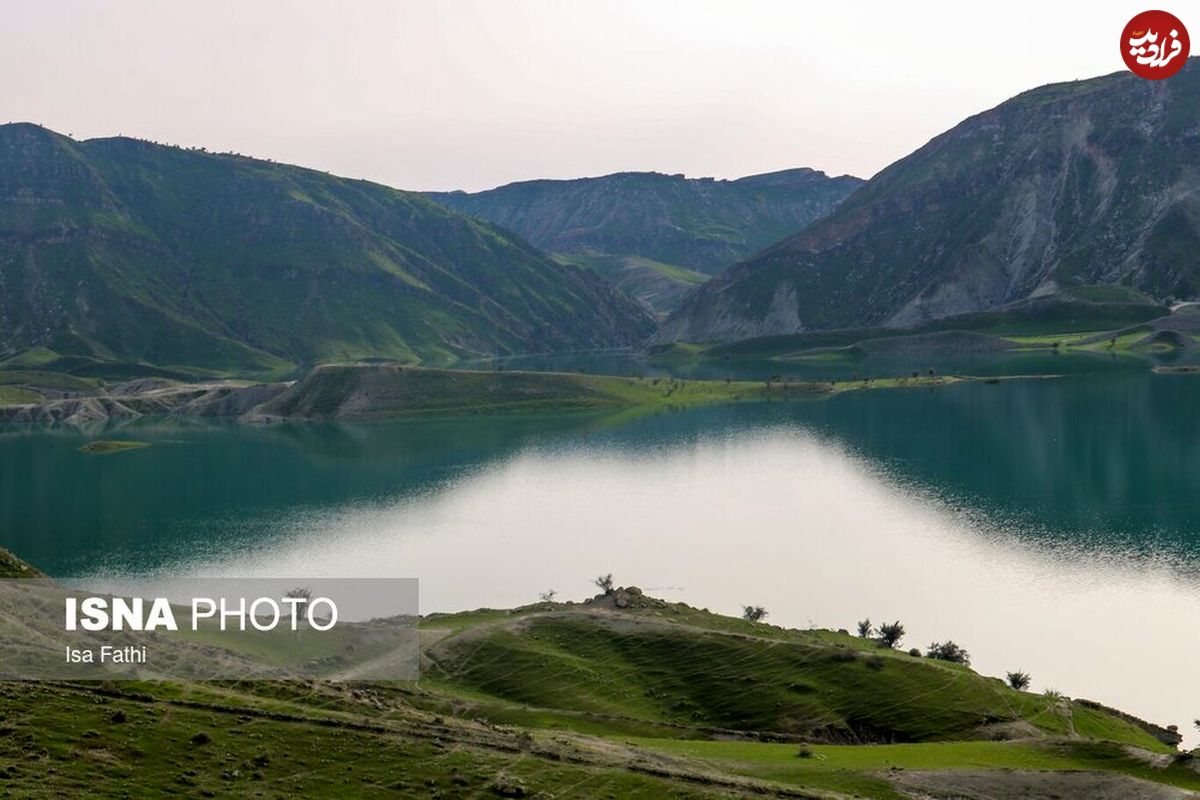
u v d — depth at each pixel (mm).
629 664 105312
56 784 56344
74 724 64562
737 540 183250
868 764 73750
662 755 73062
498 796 62219
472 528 199375
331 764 64375
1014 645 124250
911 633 129875
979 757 76375
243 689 76688
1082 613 135125
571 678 101062
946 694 95938
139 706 69000
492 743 70438
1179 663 117438
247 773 61719
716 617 124312
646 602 129625
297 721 70438
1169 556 158375
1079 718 96500
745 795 64812
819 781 69438
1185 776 71250
